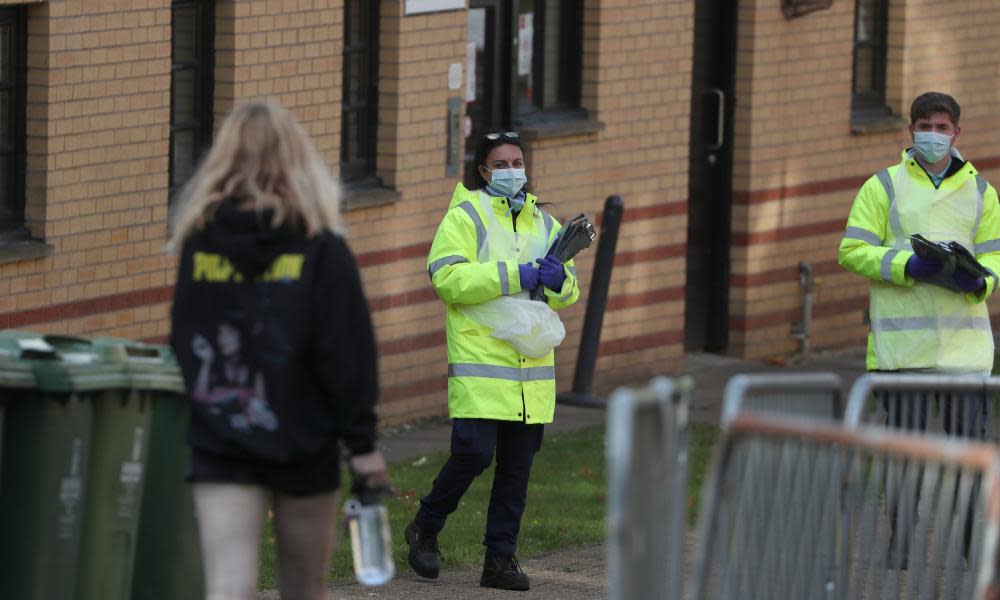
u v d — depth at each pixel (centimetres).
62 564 2048
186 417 2178
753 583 1961
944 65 5512
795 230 5147
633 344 4738
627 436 1494
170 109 3684
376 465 1891
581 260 4575
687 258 5050
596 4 4550
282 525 1911
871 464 2319
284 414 1839
